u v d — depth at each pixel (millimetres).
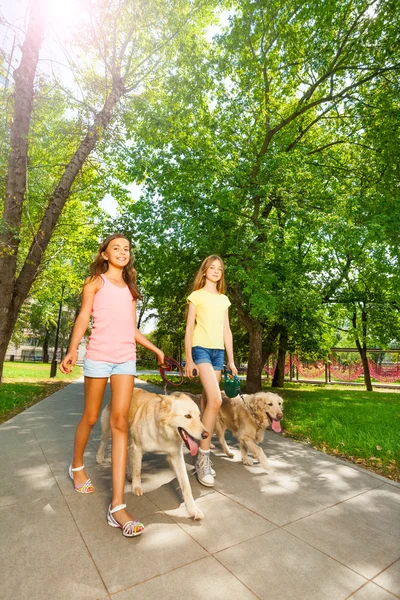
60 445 4480
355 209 9328
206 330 3418
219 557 2016
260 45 11578
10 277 7789
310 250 13008
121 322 2693
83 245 14672
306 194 9961
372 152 11344
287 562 1984
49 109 9375
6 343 7984
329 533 2342
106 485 3082
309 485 3268
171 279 12836
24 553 2020
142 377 19500
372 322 18375
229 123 11969
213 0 10547
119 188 13305
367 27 10094
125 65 9586
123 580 1792
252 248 9320
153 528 2342
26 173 7996
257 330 12797
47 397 9930
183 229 9312
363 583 1816
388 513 2689
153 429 2791
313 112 13422
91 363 2615
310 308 11742
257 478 3441
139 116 10469
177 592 1709
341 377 26266
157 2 9039
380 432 5684
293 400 11422
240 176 9344
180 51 10898
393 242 8648
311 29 10609
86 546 2104
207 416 3211
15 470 3479
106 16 8508
